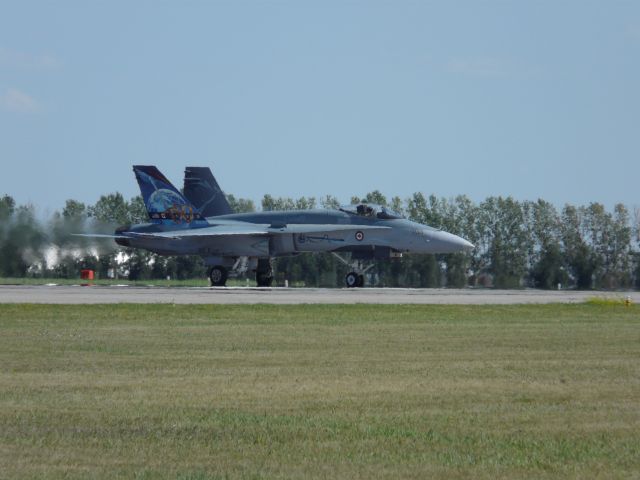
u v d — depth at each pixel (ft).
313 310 424.46
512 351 262.06
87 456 136.56
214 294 582.76
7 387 194.29
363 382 202.28
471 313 420.36
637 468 131.34
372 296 574.56
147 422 159.33
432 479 124.88
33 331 316.81
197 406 173.58
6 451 139.33
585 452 139.95
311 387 195.31
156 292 611.47
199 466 131.03
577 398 183.21
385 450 140.56
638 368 225.76
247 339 291.99
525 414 167.22
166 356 247.09
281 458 135.64
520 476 126.72
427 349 265.54
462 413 167.94
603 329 336.90
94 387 194.59
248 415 165.48
